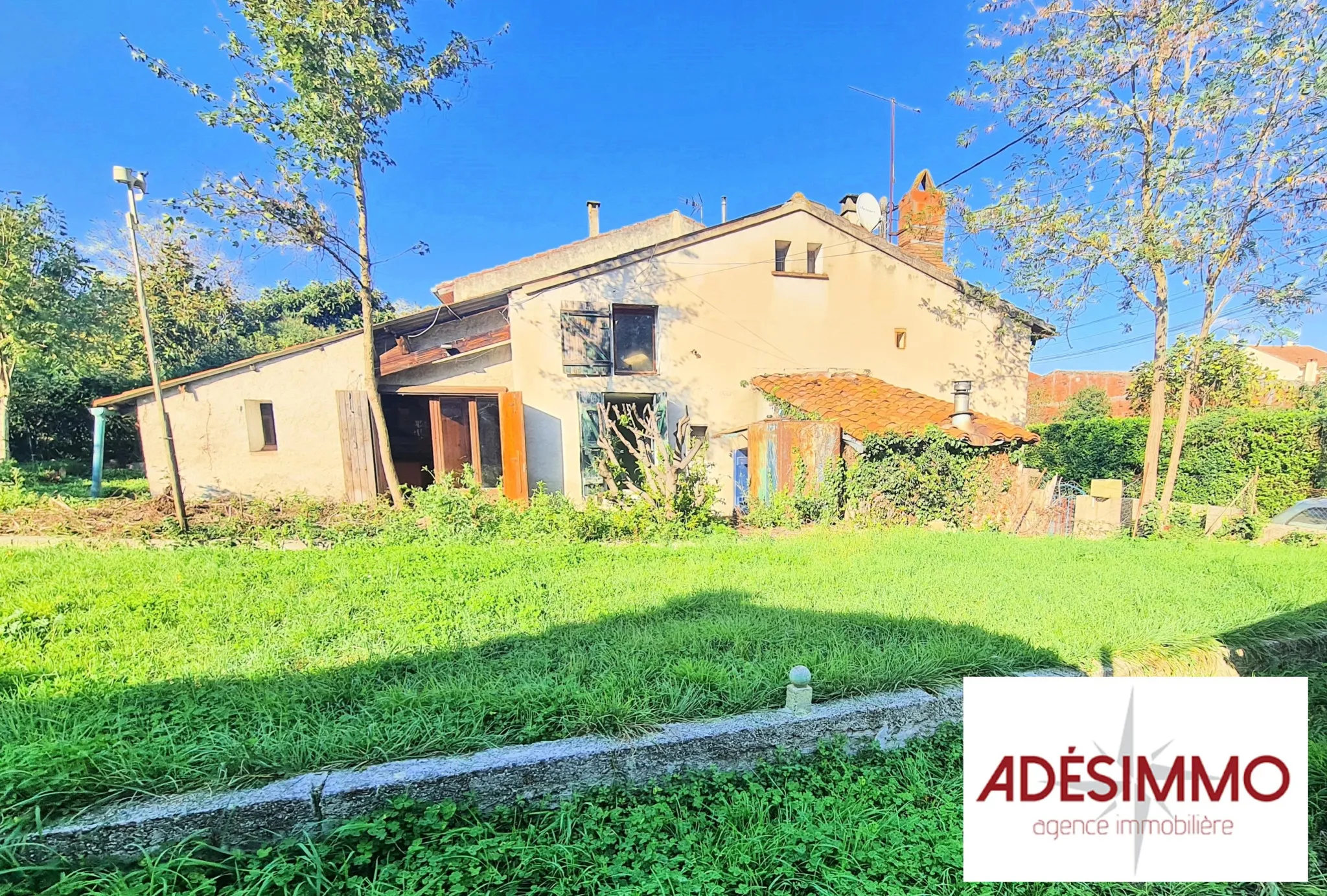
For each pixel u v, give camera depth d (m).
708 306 10.66
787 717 2.56
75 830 1.80
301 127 7.02
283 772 2.08
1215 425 10.09
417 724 2.33
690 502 7.79
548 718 2.45
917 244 12.94
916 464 8.63
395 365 10.00
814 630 3.59
